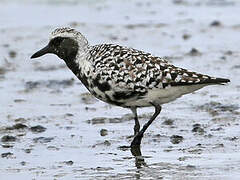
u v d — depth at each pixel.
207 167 12.32
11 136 14.90
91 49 14.63
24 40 26.59
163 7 32.62
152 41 25.83
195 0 33.53
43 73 21.78
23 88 20.00
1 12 31.41
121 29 28.23
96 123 16.17
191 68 21.25
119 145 14.28
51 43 15.20
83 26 28.88
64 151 13.93
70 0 34.03
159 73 13.88
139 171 12.27
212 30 27.22
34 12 31.55
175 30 27.62
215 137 14.50
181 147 13.88
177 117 16.33
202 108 17.08
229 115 16.31
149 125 14.55
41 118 16.75
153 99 14.16
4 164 13.03
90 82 14.56
